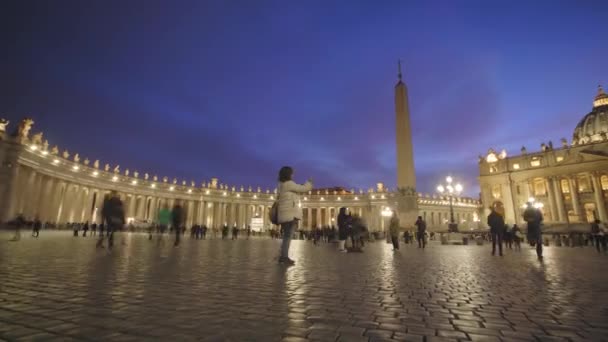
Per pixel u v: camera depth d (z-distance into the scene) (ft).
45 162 188.24
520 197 256.93
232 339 10.21
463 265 34.30
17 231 76.79
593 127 288.92
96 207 250.78
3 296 15.34
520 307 15.01
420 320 12.73
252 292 17.80
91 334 10.44
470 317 13.23
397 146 118.93
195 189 329.72
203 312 13.39
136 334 10.53
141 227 214.48
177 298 15.90
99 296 15.88
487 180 274.57
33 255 36.47
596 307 15.08
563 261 40.91
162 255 41.39
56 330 10.74
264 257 41.98
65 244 62.13
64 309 13.34
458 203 407.23
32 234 110.93
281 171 33.94
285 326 11.68
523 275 26.40
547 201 245.45
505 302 16.03
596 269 31.30
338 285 20.53
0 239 80.07
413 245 90.94
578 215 230.68
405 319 12.84
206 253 47.96
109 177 253.85
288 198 32.76
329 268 30.04
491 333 11.16
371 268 30.42
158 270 26.03
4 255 35.58
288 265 31.94
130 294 16.53
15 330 10.62
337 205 374.22
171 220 67.10
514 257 47.42
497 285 21.20
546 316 13.44
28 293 16.10
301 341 10.12
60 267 26.11
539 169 249.75
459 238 124.26
